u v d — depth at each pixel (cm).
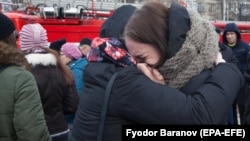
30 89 219
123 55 152
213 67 147
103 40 157
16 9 845
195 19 138
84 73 160
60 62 326
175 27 135
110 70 151
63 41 459
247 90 515
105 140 144
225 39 629
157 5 142
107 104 143
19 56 226
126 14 163
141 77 139
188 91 139
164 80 142
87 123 150
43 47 330
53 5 794
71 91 333
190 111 131
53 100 317
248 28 984
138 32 138
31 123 215
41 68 315
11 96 214
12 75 217
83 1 877
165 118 133
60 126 325
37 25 337
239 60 602
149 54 140
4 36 227
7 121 216
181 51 135
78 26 769
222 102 134
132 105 137
